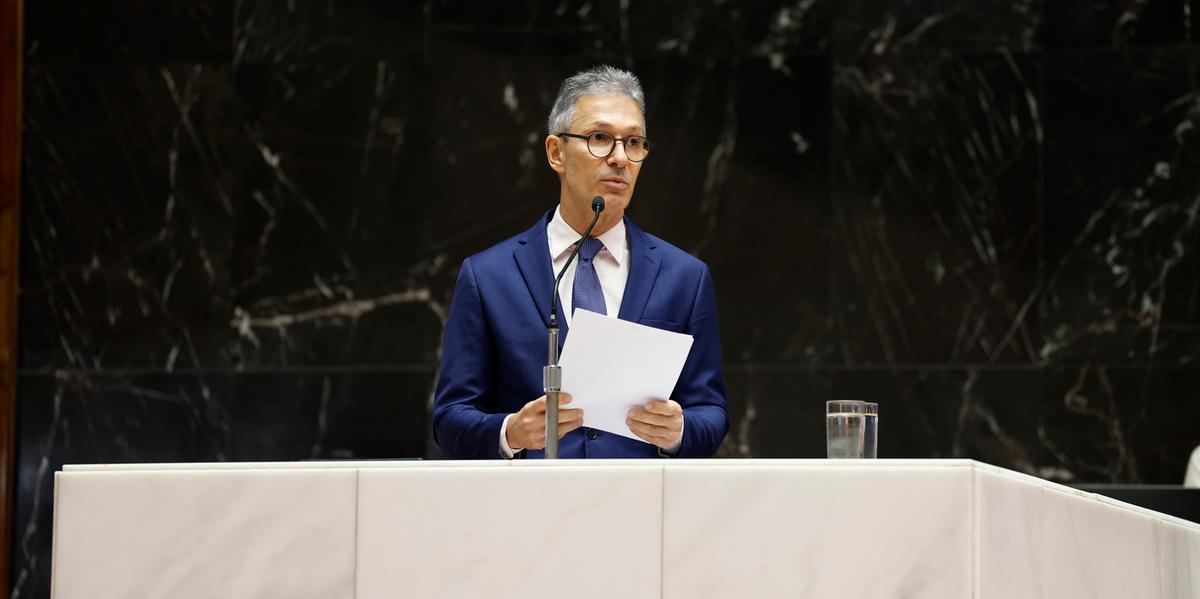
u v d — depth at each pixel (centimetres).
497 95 1163
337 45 1164
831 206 1156
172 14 1163
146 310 1150
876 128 1159
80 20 1160
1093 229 1143
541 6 1168
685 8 1168
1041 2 1159
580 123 645
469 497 434
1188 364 1127
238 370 1148
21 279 1148
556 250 661
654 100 1164
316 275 1154
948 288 1151
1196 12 1141
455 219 1158
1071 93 1151
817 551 441
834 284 1154
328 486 433
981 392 1143
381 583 431
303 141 1159
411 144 1162
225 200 1155
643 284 649
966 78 1158
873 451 534
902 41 1162
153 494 430
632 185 653
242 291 1152
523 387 632
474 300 652
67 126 1155
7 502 1127
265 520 431
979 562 444
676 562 437
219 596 429
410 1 1167
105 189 1152
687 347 513
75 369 1146
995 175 1152
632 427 536
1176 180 1135
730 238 1155
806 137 1159
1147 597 342
